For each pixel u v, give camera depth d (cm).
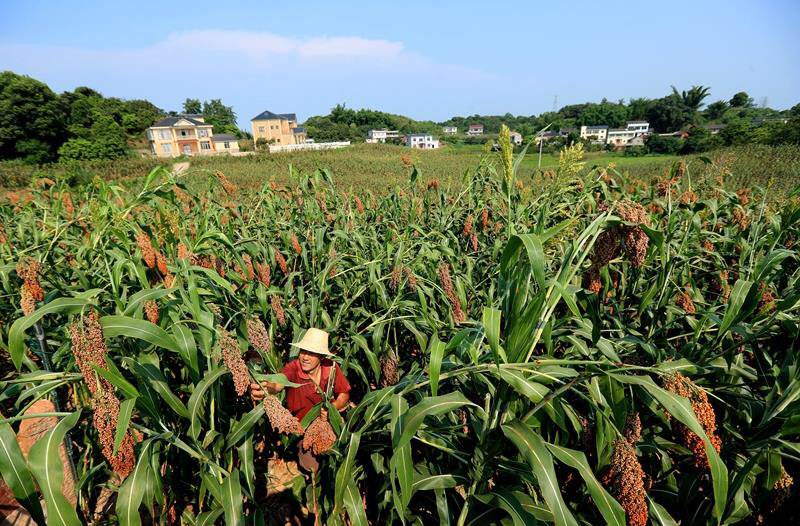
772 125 5572
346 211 785
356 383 502
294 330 428
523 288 211
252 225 714
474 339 262
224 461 316
